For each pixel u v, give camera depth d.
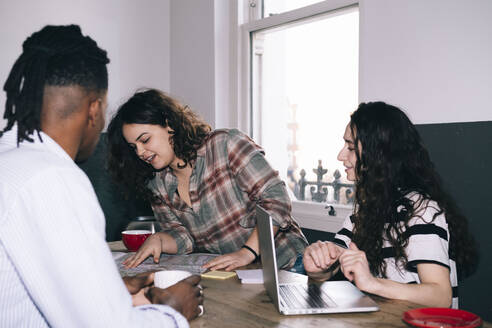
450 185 1.89
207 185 1.83
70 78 0.83
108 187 2.84
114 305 0.75
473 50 1.80
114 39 2.97
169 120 1.73
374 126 1.45
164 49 3.20
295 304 1.15
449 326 0.93
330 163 2.55
